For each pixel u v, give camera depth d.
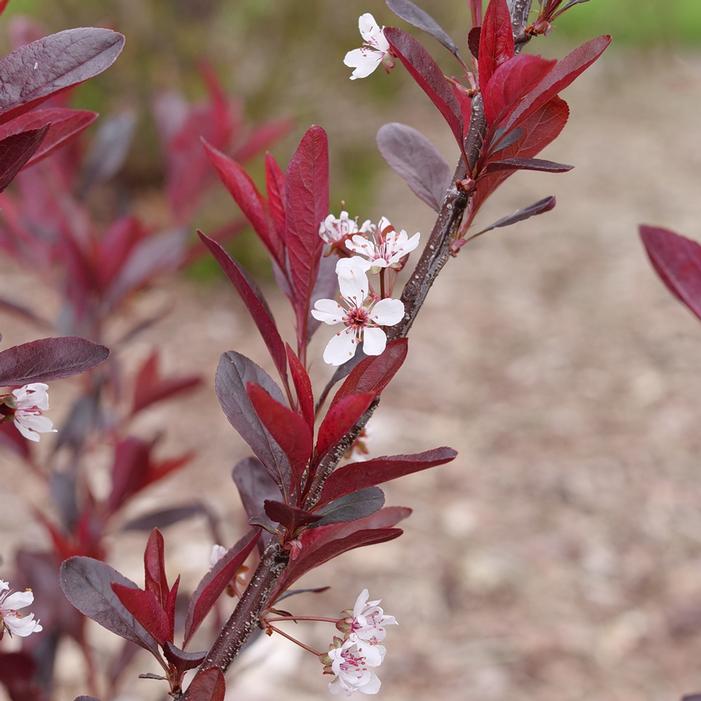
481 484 1.28
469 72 0.40
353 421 0.37
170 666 0.39
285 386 0.40
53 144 0.40
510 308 1.79
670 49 3.75
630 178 2.45
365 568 1.11
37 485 1.18
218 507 1.17
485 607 1.06
